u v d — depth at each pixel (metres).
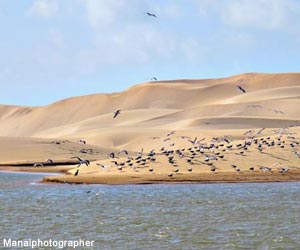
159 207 128.12
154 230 99.56
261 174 188.75
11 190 168.25
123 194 154.00
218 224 104.81
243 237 92.69
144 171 192.38
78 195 153.12
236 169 191.62
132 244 88.81
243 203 133.38
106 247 86.94
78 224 106.38
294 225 103.25
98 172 197.00
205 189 164.25
